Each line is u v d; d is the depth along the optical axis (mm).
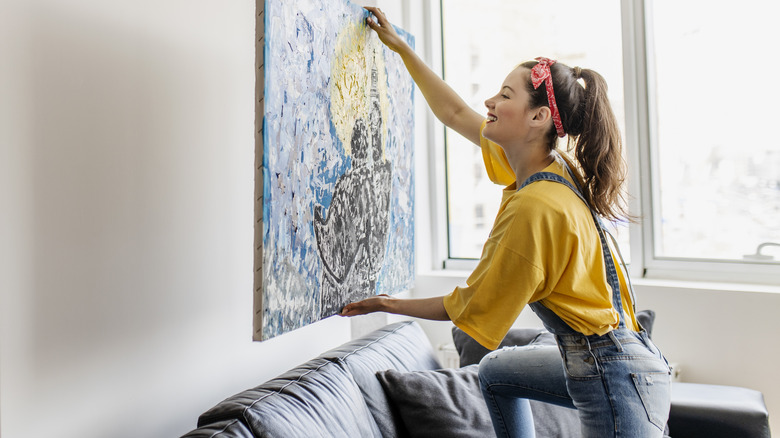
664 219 2773
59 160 1330
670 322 2557
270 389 1579
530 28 3041
